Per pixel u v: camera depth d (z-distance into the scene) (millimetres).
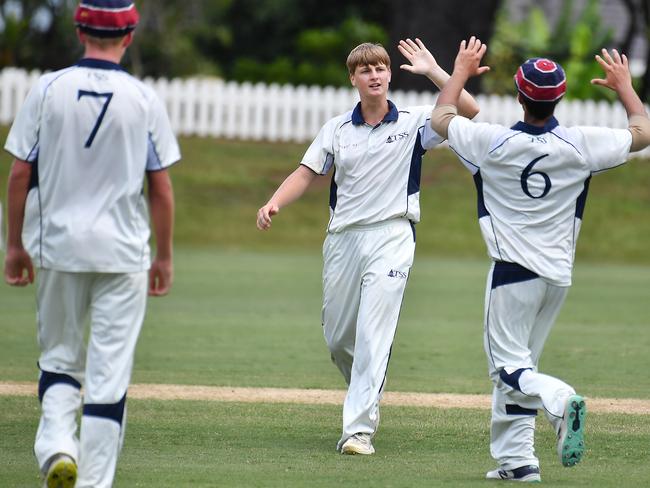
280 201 24766
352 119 24922
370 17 145000
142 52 130000
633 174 90062
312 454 23391
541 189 20891
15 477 20766
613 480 21188
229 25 147750
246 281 59688
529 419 20984
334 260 25047
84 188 18297
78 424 25797
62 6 126000
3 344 38156
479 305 52562
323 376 33469
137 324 18578
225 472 21391
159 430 25406
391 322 24469
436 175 88688
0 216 69750
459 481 20859
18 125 18391
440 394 30922
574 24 141125
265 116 95375
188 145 92062
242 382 32031
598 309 51875
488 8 96000
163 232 18750
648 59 108000
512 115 91688
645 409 28906
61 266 18219
